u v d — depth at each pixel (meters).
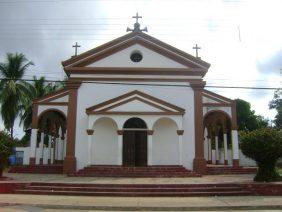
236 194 17.62
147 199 16.48
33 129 27.38
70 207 14.34
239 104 53.12
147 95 25.84
